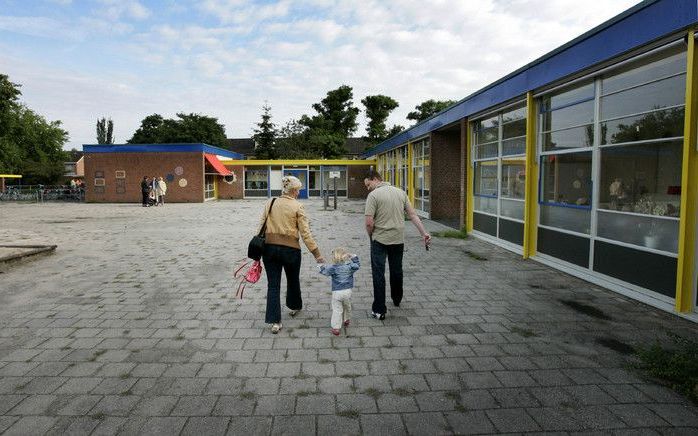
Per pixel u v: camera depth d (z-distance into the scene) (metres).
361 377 3.69
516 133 9.41
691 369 3.63
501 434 2.90
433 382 3.60
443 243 10.69
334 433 2.90
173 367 3.88
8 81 36.56
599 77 6.64
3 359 4.06
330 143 49.47
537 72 8.05
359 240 11.42
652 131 5.66
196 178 28.59
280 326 4.77
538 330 4.75
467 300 5.88
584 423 3.02
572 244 7.36
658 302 5.45
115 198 28.83
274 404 3.26
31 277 7.34
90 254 9.50
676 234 5.28
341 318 4.64
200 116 56.66
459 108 12.46
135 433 2.90
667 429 2.95
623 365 3.89
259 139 49.41
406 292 6.28
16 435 2.87
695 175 4.94
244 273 7.62
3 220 16.95
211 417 3.09
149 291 6.43
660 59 5.52
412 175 19.36
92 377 3.69
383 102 52.53
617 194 6.30
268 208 4.78
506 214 9.91
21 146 52.62
